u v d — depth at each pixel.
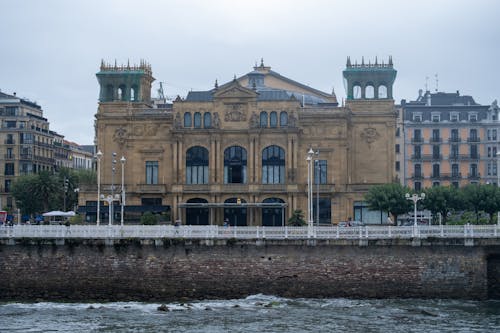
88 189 138.88
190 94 146.75
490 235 89.25
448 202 120.69
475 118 176.00
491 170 174.88
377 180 137.38
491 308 84.31
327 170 135.38
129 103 141.50
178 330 73.81
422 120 176.38
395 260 89.38
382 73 138.88
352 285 89.25
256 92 135.25
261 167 135.12
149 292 90.12
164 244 90.25
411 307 84.31
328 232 90.69
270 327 74.81
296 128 133.75
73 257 90.88
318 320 77.75
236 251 90.06
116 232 91.56
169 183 137.75
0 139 183.50
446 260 89.25
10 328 74.81
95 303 89.06
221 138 135.88
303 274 89.50
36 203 163.88
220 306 85.19
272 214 135.25
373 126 137.88
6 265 91.25
